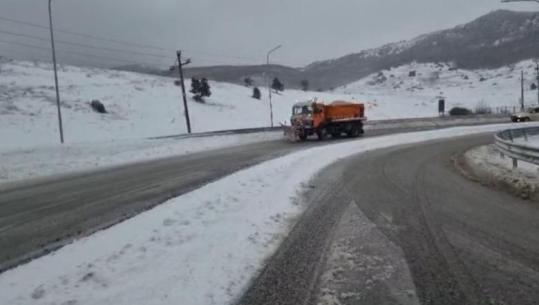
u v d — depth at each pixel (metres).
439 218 10.22
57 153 24.77
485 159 21.69
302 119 35.56
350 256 7.58
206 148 30.47
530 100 112.12
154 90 71.25
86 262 7.03
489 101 116.50
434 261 7.32
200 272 6.70
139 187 14.68
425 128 47.25
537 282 6.43
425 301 5.84
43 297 5.80
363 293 6.10
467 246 8.11
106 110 55.97
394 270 6.93
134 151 27.25
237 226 9.16
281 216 10.30
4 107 48.56
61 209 11.60
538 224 9.66
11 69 72.44
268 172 16.80
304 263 7.24
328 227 9.45
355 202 12.00
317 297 5.98
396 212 10.83
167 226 9.05
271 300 5.88
